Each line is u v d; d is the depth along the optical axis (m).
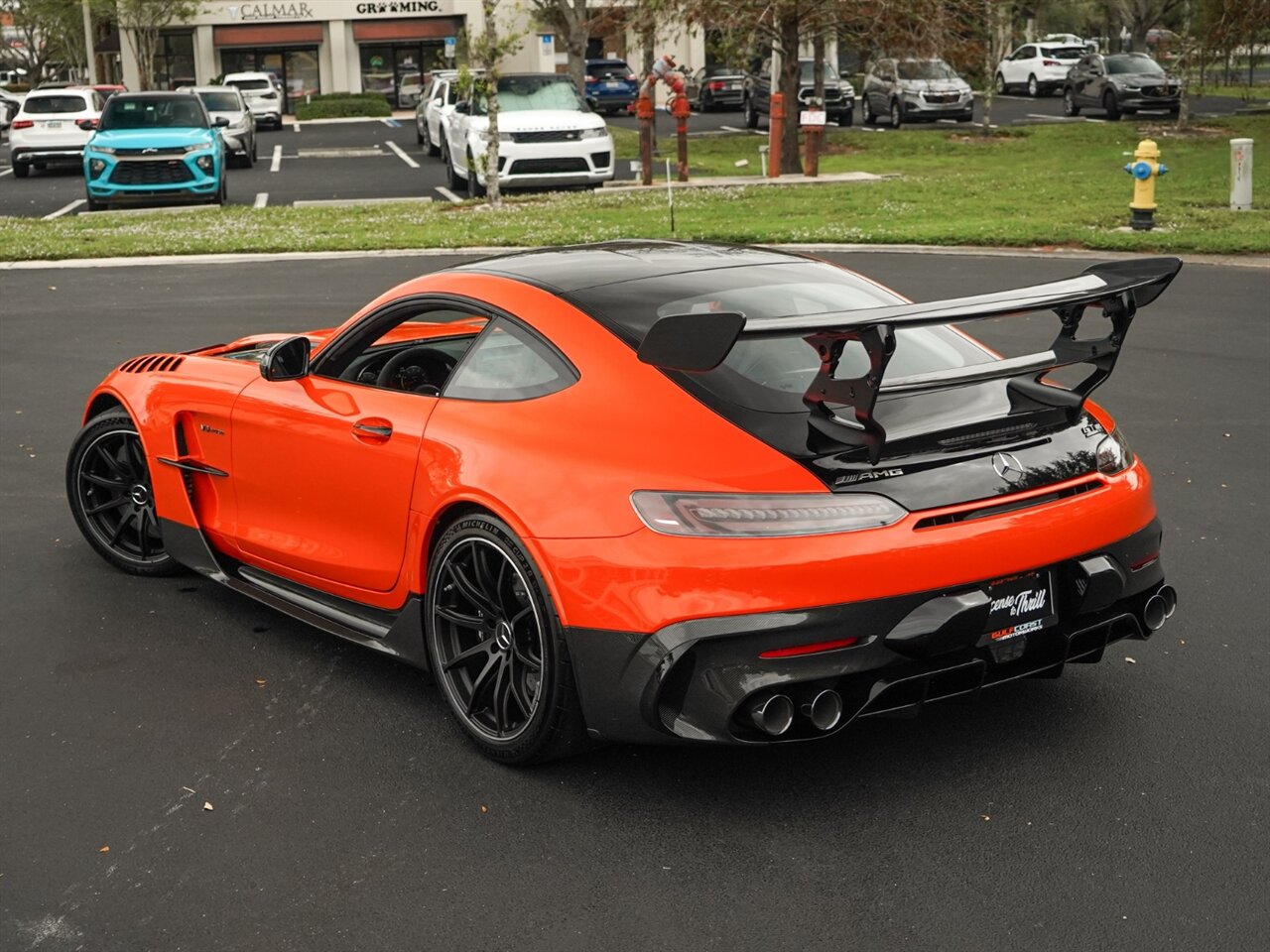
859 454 3.41
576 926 3.07
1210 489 6.55
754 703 3.28
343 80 56.84
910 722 4.11
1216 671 4.47
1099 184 21.91
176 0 51.91
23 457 7.33
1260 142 29.02
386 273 14.23
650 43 28.98
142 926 3.09
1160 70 36.66
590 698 3.53
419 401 4.19
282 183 26.14
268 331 10.99
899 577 3.32
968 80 48.88
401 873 3.31
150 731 4.14
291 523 4.71
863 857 3.35
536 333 3.94
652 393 3.61
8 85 74.00
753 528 3.29
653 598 3.34
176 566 5.52
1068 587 3.65
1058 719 4.12
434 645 4.06
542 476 3.63
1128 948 2.94
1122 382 8.88
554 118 21.88
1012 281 12.86
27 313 12.09
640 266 4.28
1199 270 13.81
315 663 4.67
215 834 3.52
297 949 3.00
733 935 3.02
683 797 3.67
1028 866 3.29
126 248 15.93
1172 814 3.53
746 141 33.75
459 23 56.25
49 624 5.03
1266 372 9.09
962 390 3.78
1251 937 2.98
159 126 22.03
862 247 15.55
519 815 3.59
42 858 3.40
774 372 3.68
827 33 27.23
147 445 5.22
